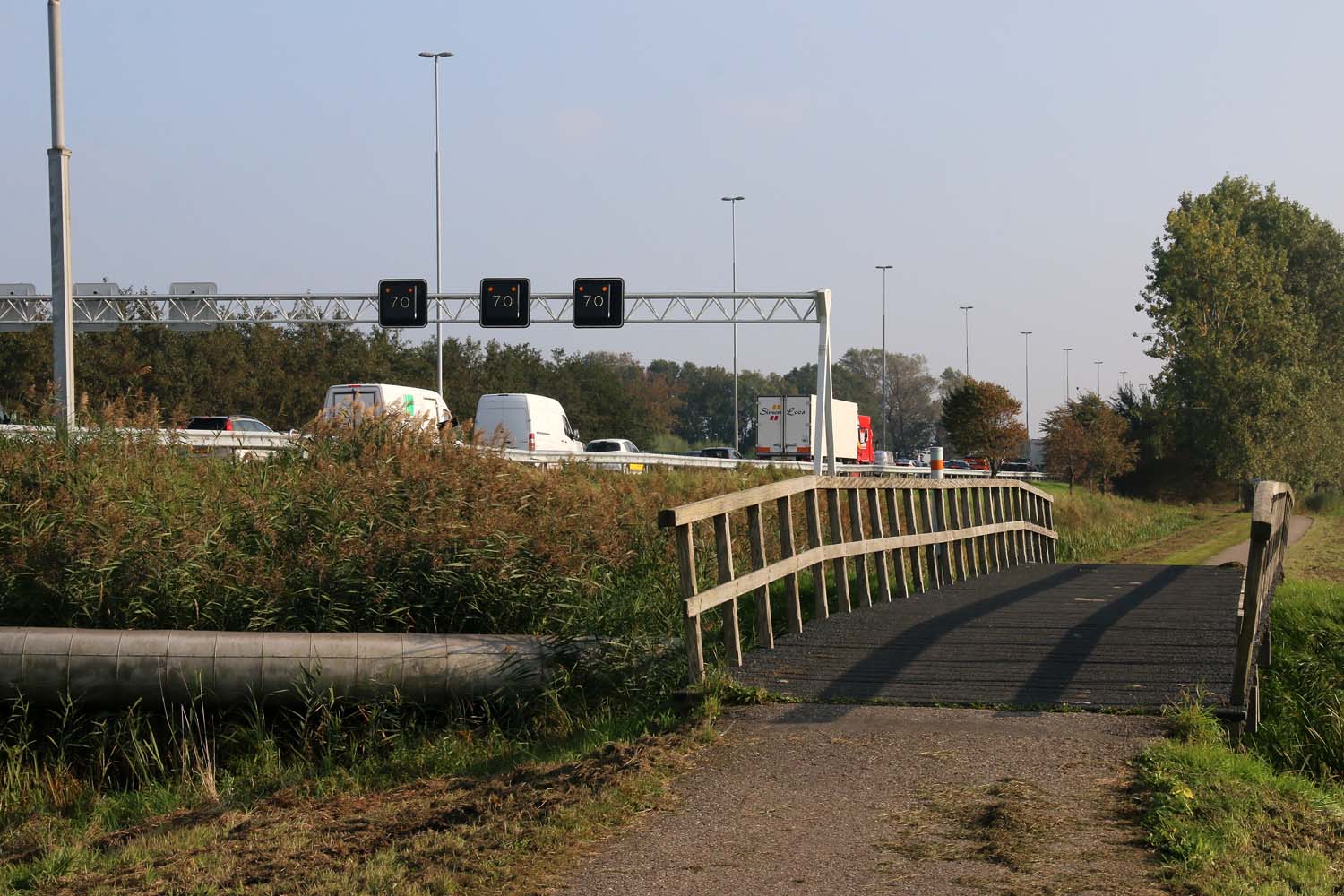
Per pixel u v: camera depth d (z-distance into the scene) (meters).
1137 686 9.00
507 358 68.00
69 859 6.68
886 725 8.07
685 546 9.16
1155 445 67.44
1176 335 66.62
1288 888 5.31
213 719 10.41
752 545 10.80
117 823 8.57
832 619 12.44
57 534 12.24
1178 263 66.25
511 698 10.20
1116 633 11.27
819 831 6.04
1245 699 8.34
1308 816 6.46
